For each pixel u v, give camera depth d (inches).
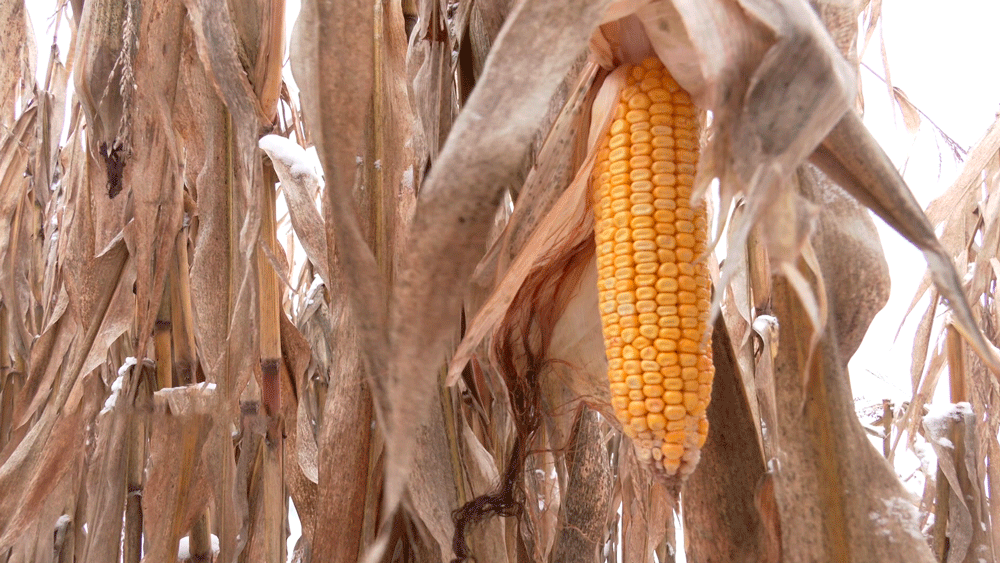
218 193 31.5
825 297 22.4
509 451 31.5
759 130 19.2
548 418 29.0
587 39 20.2
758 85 19.3
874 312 24.0
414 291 20.0
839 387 23.5
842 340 24.0
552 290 26.4
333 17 21.7
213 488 31.0
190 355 36.4
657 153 22.0
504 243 24.5
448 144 20.0
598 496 30.1
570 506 30.1
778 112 19.3
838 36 23.9
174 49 31.2
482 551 27.4
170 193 32.4
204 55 30.3
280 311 33.6
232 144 31.8
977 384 46.2
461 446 28.1
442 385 27.9
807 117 19.3
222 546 33.4
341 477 27.3
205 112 31.7
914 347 44.9
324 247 30.1
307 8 23.3
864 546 22.8
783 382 24.0
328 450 27.5
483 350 27.7
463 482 27.5
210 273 31.4
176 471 32.2
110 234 35.0
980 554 43.4
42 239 54.7
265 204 31.3
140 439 39.0
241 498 32.6
